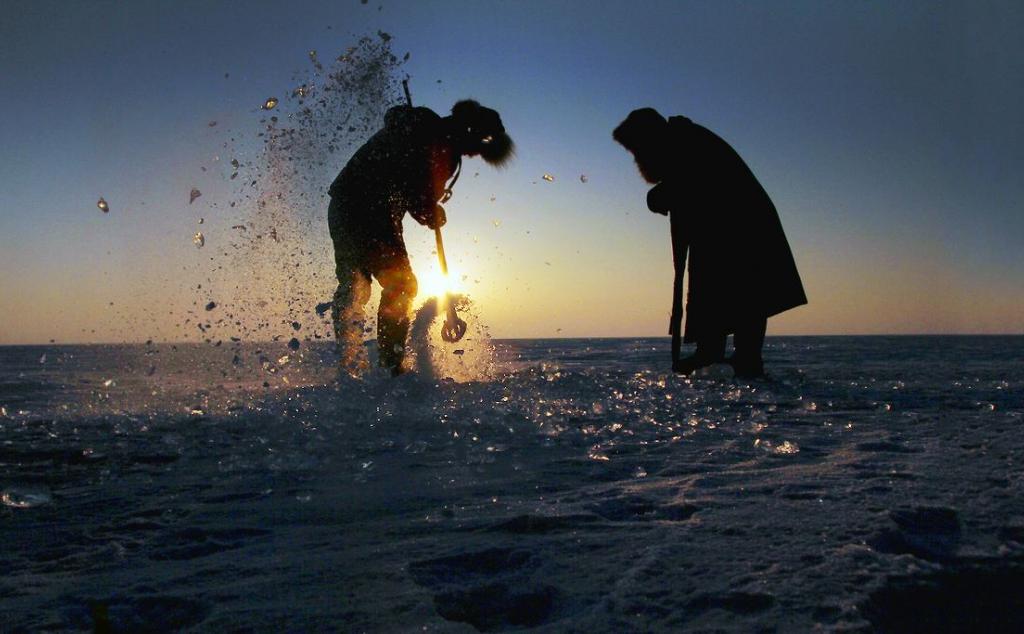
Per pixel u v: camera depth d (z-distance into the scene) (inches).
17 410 142.3
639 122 204.2
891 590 44.9
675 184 201.8
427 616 42.2
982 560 50.8
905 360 325.1
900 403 142.3
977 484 71.0
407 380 165.0
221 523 63.1
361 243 176.4
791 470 79.3
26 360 460.8
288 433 109.6
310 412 129.6
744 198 199.8
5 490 75.2
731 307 200.4
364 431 110.5
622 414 128.0
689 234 203.0
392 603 44.3
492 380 177.9
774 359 339.9
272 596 45.8
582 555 51.7
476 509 65.2
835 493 67.8
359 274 180.1
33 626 42.0
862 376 209.9
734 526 57.7
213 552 55.8
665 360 339.6
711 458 87.8
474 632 40.0
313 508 67.2
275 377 205.3
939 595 44.9
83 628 41.9
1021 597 45.1
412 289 176.9
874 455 87.6
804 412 130.7
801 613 41.3
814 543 53.1
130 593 46.8
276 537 58.7
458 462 87.4
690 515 61.9
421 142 180.4
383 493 72.3
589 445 98.3
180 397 160.7
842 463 82.7
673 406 138.5
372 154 179.3
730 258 199.3
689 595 44.1
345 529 60.3
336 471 83.4
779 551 51.5
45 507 69.6
